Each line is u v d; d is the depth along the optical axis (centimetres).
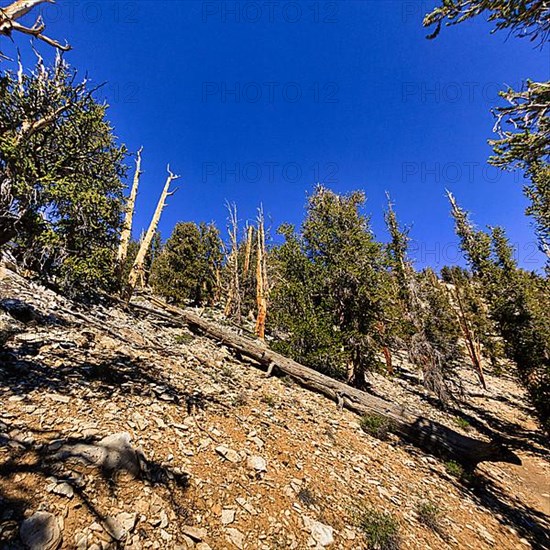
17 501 293
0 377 488
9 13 377
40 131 547
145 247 1733
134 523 321
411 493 638
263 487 468
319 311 1435
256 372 1177
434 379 1783
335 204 1617
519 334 1599
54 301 973
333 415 970
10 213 509
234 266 2573
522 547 593
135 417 503
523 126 484
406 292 2048
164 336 1227
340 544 412
